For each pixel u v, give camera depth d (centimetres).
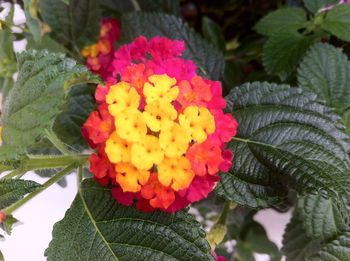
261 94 11
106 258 10
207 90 10
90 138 10
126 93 9
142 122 9
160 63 11
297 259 14
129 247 10
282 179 11
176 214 10
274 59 14
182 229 10
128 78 10
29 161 10
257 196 11
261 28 14
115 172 9
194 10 19
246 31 19
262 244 19
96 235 10
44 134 9
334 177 10
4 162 9
